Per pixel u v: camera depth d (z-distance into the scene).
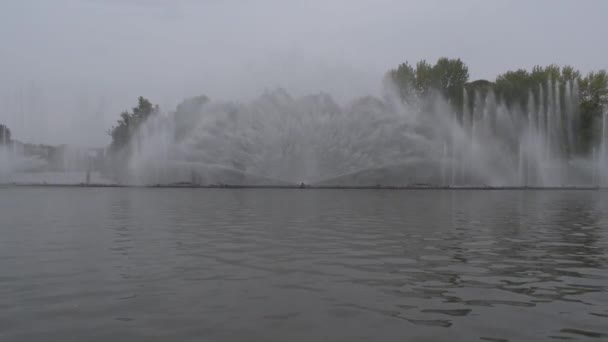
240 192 28.39
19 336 4.80
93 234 10.98
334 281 6.88
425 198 24.36
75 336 4.81
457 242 10.20
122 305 5.76
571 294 6.34
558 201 23.19
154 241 10.05
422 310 5.62
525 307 5.78
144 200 21.52
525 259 8.49
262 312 5.52
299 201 21.61
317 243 9.95
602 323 5.25
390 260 8.30
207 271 7.42
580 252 9.19
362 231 11.77
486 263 8.14
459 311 5.61
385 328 5.04
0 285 6.60
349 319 5.30
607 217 15.54
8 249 9.10
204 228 12.14
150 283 6.72
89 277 7.03
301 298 6.06
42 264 7.83
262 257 8.47
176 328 5.02
